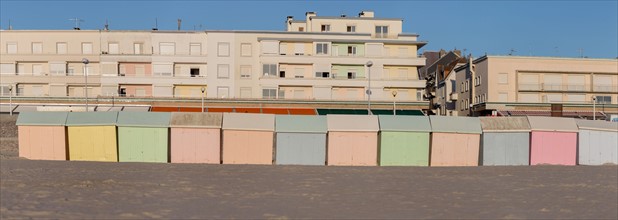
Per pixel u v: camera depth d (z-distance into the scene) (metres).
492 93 74.19
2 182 21.56
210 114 34.03
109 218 14.64
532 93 74.44
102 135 33.53
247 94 73.69
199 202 17.77
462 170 30.84
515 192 21.72
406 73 74.75
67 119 33.62
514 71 74.38
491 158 34.59
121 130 33.53
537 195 20.94
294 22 83.56
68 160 33.41
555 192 21.80
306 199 18.98
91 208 16.05
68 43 73.94
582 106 73.62
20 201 16.77
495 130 34.53
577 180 26.06
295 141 33.75
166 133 33.47
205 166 31.08
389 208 17.44
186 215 15.41
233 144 33.59
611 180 26.19
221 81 73.44
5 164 29.88
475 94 79.50
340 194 20.44
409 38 75.75
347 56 73.75
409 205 18.12
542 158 34.84
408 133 34.03
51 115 33.72
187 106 71.62
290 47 74.00
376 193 20.86
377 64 74.06
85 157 33.59
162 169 28.67
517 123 34.88
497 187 23.22
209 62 73.44
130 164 31.47
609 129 35.22
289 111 70.94
